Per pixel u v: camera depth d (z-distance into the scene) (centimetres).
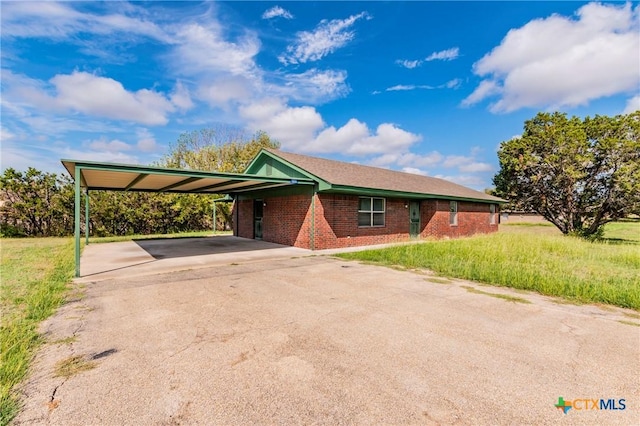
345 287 641
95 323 432
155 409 245
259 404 252
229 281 690
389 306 514
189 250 1179
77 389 272
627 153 1755
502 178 2269
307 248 1198
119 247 1266
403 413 241
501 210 2353
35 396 261
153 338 382
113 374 297
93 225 1802
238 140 3425
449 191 1800
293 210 1284
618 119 1831
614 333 403
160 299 550
